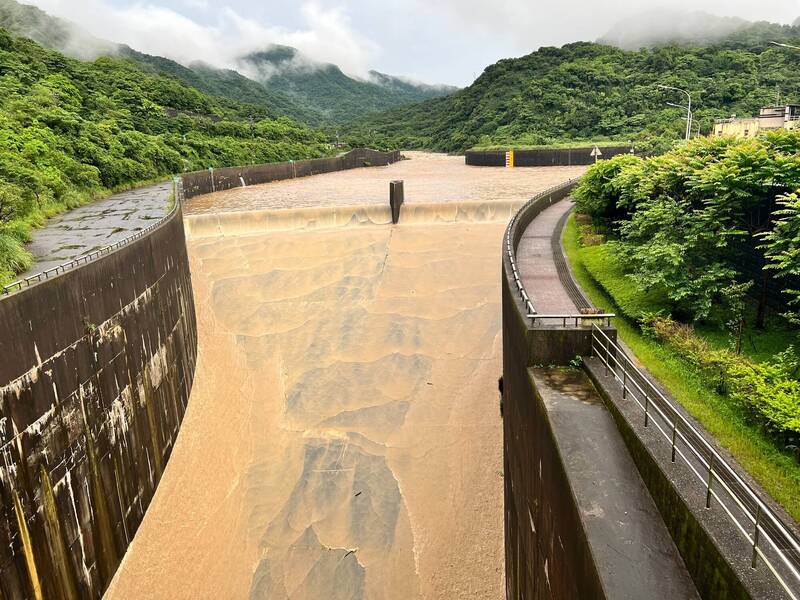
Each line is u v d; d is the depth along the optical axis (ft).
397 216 174.60
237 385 110.22
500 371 108.37
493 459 87.97
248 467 90.94
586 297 76.64
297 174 286.87
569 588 37.37
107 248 71.46
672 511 33.40
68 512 55.16
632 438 39.81
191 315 116.88
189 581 70.38
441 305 130.41
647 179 82.99
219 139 295.89
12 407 47.93
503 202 179.01
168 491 79.71
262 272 146.20
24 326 50.11
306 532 80.07
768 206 63.36
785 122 204.33
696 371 54.80
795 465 40.57
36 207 126.21
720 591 28.30
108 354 65.77
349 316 129.29
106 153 187.01
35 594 49.47
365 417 101.04
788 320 59.52
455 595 69.92
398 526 79.71
